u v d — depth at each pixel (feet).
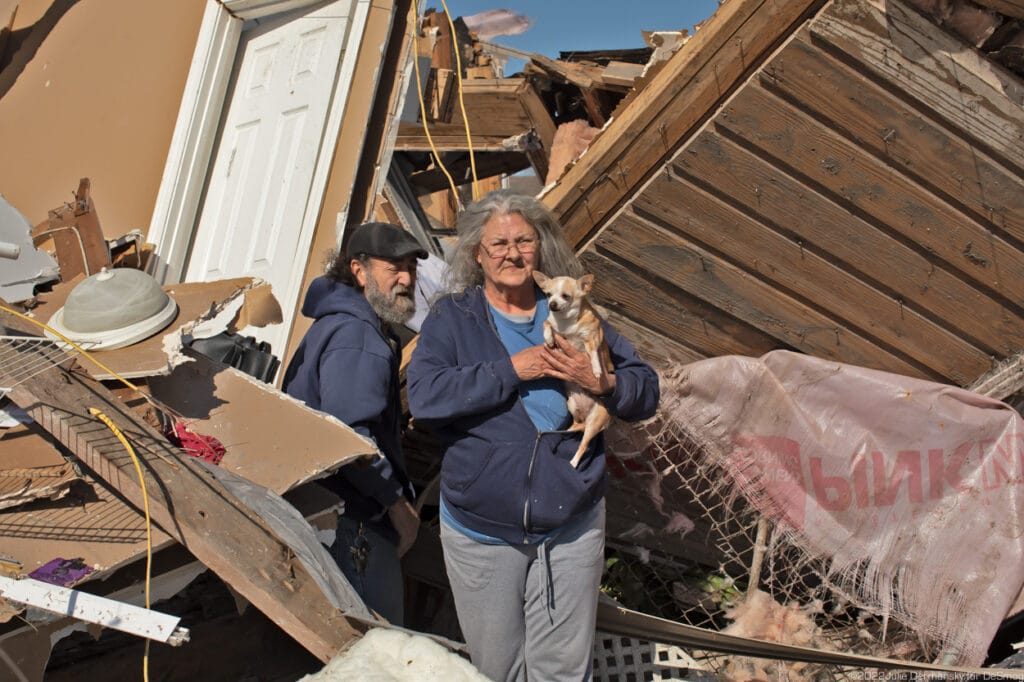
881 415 12.12
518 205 9.47
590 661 9.33
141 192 17.90
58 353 8.86
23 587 7.05
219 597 12.67
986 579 11.46
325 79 16.15
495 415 8.87
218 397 10.03
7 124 23.36
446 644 7.68
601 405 8.91
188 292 11.38
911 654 11.75
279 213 15.90
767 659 11.29
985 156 11.43
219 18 17.72
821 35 11.00
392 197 18.30
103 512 8.14
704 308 12.94
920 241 12.10
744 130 11.66
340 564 9.57
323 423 9.40
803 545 12.25
